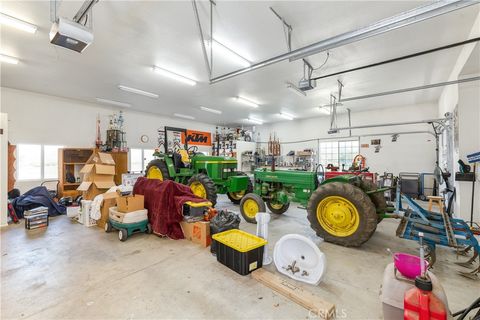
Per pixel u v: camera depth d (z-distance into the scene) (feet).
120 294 6.26
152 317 5.37
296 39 11.27
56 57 12.99
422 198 21.29
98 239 10.72
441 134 20.53
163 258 8.58
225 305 5.82
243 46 11.84
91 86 17.99
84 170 15.01
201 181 14.96
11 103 18.35
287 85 17.28
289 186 13.41
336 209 10.01
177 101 22.68
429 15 6.39
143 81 16.93
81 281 6.93
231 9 9.05
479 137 12.64
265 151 35.68
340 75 15.52
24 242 10.30
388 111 25.02
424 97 21.21
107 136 23.32
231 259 7.63
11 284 6.76
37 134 19.61
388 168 24.94
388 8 8.98
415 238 8.00
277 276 7.06
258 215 8.41
